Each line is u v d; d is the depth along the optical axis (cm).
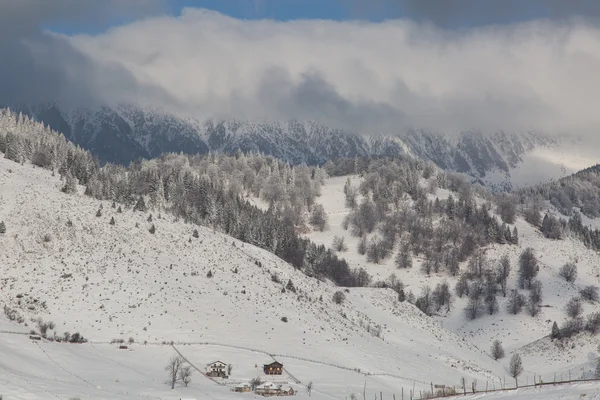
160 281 15125
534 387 8569
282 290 16962
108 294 14050
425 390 12544
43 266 14588
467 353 18000
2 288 13550
